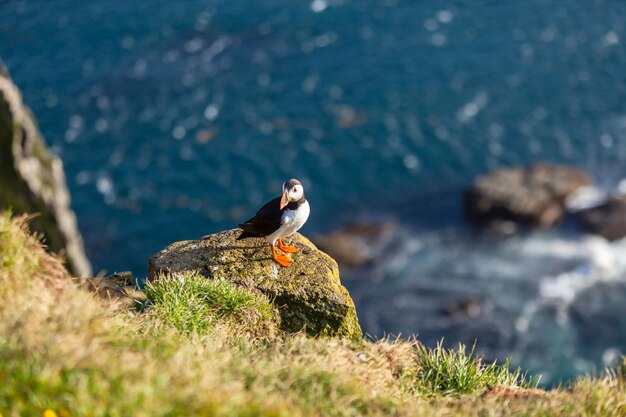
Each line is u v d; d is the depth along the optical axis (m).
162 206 42.78
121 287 10.41
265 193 43.81
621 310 36.19
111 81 52.59
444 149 47.47
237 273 10.61
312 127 48.94
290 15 60.72
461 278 38.66
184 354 7.61
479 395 8.90
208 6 61.22
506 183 43.25
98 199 43.12
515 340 34.72
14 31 57.38
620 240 40.53
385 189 44.56
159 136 47.94
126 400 6.16
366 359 9.09
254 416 6.57
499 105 51.25
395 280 38.66
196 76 53.53
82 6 60.53
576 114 50.47
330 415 7.35
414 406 8.06
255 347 9.14
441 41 57.97
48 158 33.88
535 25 59.75
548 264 39.31
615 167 46.03
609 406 8.21
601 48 57.00
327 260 11.02
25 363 6.34
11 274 8.50
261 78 53.50
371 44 57.53
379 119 49.66
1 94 30.67
